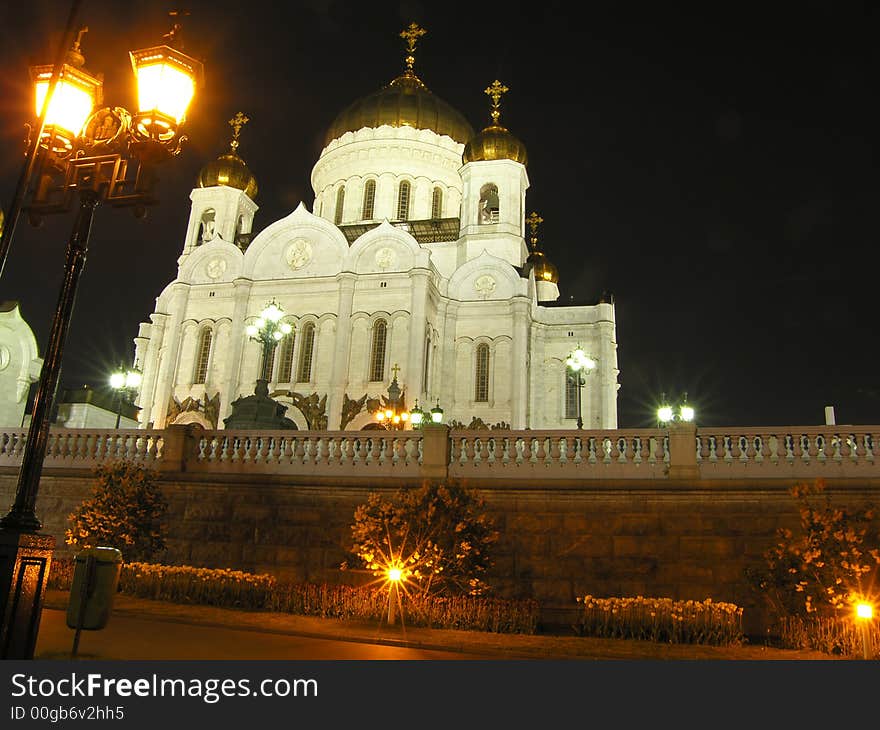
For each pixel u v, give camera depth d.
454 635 15.04
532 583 18.30
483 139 61.38
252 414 31.89
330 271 53.78
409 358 49.62
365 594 17.20
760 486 17.83
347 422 49.47
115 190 9.67
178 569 17.88
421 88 74.38
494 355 54.03
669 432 18.91
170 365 53.66
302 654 11.98
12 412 35.31
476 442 19.95
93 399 37.50
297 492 20.31
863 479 17.34
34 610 8.34
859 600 14.45
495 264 55.88
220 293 55.34
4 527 8.15
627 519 18.39
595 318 60.56
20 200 8.67
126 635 12.77
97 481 20.22
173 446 21.61
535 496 18.91
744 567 17.50
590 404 58.41
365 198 67.38
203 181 66.25
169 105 9.84
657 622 15.27
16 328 35.84
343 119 71.06
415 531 16.83
